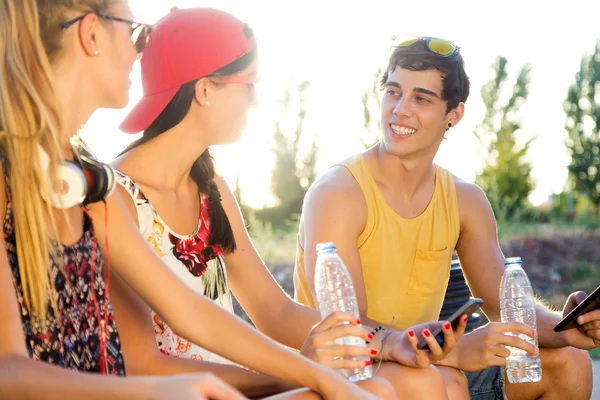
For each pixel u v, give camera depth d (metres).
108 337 2.36
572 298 3.80
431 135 3.93
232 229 3.44
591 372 3.86
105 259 2.49
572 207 13.99
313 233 3.84
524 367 3.71
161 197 3.07
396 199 3.99
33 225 2.12
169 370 2.77
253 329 2.55
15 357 1.92
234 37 3.09
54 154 2.16
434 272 4.04
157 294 2.48
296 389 2.72
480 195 4.22
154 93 3.07
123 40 2.38
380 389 2.58
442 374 3.35
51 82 2.18
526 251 11.42
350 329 2.86
